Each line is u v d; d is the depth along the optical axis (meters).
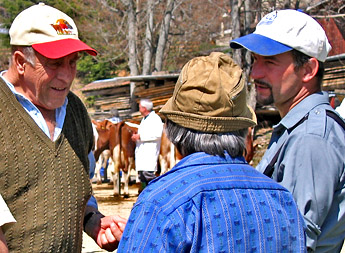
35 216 2.44
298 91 2.61
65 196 2.52
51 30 2.47
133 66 21.47
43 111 2.59
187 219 1.82
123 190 12.94
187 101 1.99
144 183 10.93
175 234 1.80
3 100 2.41
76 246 2.62
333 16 16.84
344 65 15.20
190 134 2.02
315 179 2.34
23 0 23.95
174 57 27.66
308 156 2.36
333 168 2.34
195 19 27.73
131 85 20.34
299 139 2.42
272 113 18.97
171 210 1.83
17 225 2.42
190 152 2.05
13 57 2.53
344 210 2.42
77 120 2.74
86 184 2.66
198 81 1.97
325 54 2.61
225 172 1.98
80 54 2.66
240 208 1.91
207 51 26.59
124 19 26.02
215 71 1.98
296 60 2.55
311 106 2.53
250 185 2.00
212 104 1.95
